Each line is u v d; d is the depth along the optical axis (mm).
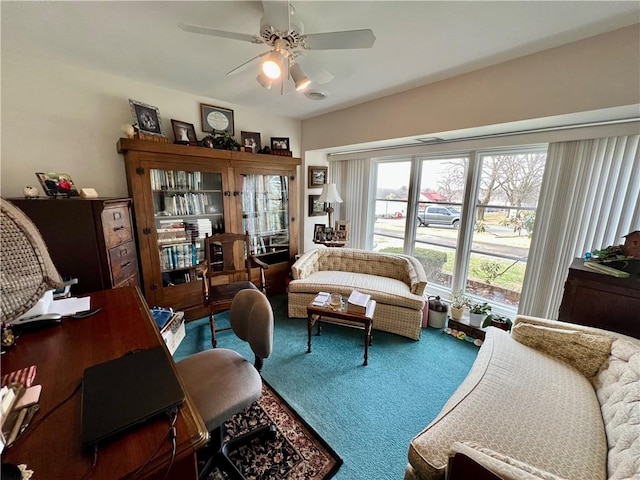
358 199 3857
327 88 2520
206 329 2672
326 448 1445
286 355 2285
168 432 664
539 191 2418
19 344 997
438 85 2322
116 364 866
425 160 3273
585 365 1483
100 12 1481
